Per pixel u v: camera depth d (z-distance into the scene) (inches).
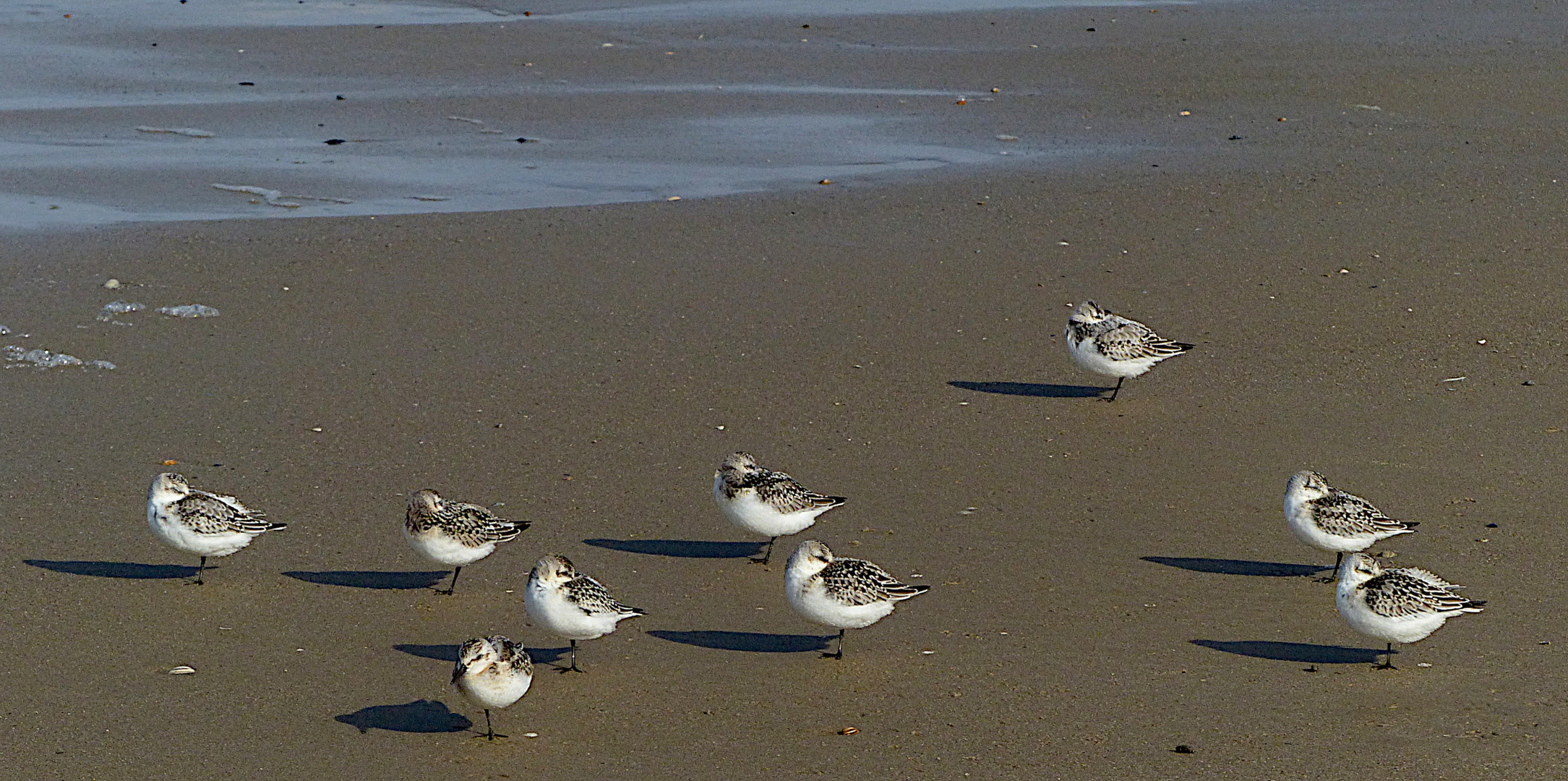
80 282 906.7
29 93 1411.2
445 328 847.7
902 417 738.2
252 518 559.8
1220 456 690.2
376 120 1325.0
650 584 568.7
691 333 845.2
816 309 885.2
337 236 1000.2
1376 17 1712.6
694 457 689.6
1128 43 1612.9
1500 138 1230.3
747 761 440.5
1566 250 962.7
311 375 778.8
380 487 652.1
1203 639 519.8
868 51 1600.6
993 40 1642.5
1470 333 838.5
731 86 1455.5
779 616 545.0
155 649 512.1
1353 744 445.4
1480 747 442.3
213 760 441.1
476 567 584.1
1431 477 660.7
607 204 1078.4
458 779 430.3
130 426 711.7
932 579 568.4
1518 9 1733.5
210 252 965.2
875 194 1101.7
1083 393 772.6
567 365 797.2
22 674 491.8
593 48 1612.9
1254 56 1534.2
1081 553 591.5
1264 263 957.2
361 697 481.4
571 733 458.9
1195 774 429.4
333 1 1905.8
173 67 1529.3
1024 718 464.8
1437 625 482.9
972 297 906.7
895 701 477.7
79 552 586.6
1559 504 628.4
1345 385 774.5
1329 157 1186.0
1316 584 565.6
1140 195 1094.4
